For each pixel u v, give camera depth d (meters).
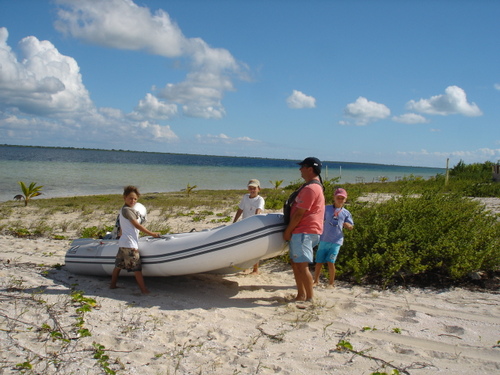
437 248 5.96
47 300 4.69
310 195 4.77
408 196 8.50
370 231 6.70
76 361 3.28
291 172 80.44
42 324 3.92
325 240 5.64
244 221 5.14
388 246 6.21
